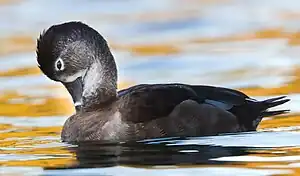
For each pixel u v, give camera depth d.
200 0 35.00
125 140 13.78
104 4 34.44
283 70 21.30
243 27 28.75
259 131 14.38
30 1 35.22
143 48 25.88
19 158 12.85
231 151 12.73
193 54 24.33
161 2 34.84
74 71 14.48
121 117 13.94
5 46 27.09
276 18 30.06
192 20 30.64
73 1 35.06
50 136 14.74
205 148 13.00
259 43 25.58
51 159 12.67
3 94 19.73
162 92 14.17
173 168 11.70
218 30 28.55
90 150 13.23
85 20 31.27
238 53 24.12
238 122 14.38
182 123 13.99
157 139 13.77
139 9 33.41
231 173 11.38
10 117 16.95
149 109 13.96
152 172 11.49
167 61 23.42
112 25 30.27
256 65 22.20
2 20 31.66
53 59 14.41
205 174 11.34
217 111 14.22
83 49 14.46
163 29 29.31
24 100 18.94
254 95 18.25
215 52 24.48
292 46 24.75
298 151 12.61
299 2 32.88
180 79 20.81
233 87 19.39
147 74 21.77
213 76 20.98
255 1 33.78
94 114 14.22
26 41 27.94
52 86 20.66
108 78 14.51
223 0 34.72
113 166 11.94
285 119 15.55
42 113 17.33
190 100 14.18
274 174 11.30
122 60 23.89
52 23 30.75
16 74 22.38
